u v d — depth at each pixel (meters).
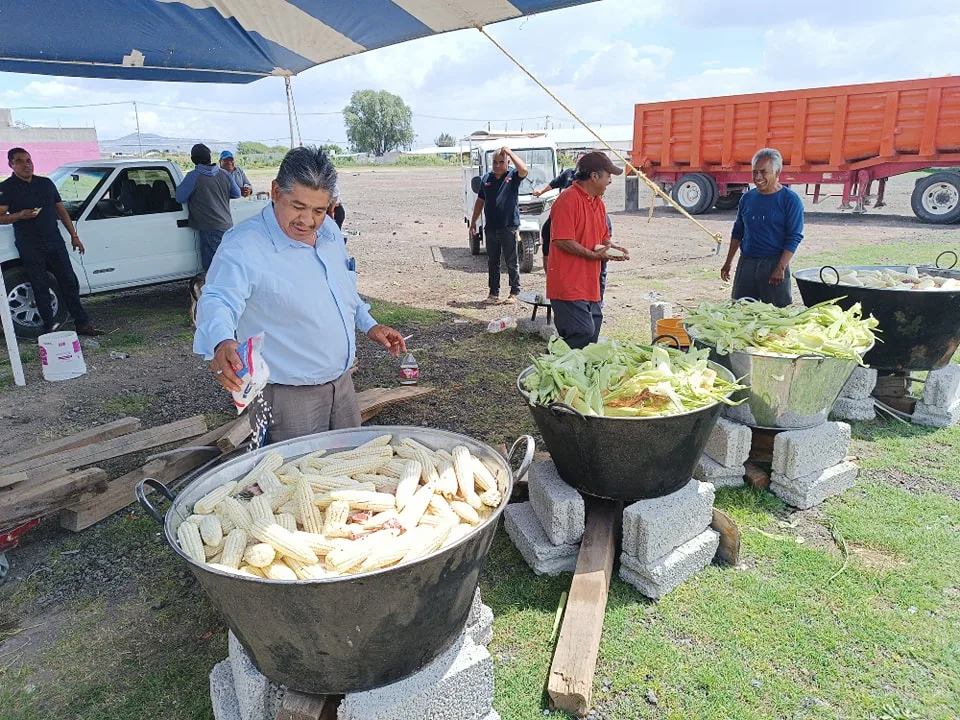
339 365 2.95
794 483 3.90
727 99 16.77
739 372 3.98
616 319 8.30
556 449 3.32
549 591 3.26
